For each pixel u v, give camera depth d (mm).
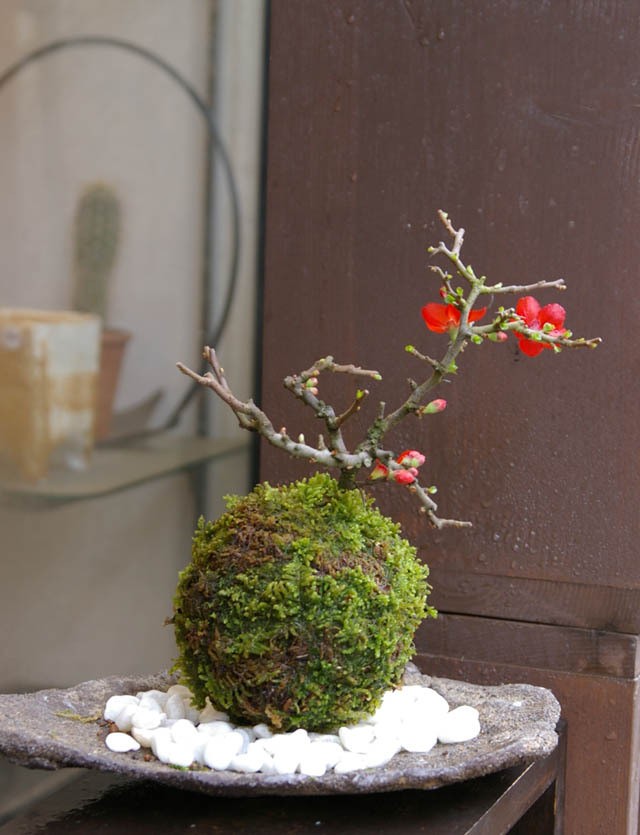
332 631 1063
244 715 1083
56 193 1495
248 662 1067
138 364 1491
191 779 1027
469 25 1207
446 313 1103
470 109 1210
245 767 1050
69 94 1484
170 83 1467
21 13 1479
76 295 1500
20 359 1486
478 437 1225
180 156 1471
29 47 1484
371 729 1091
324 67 1237
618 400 1193
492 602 1233
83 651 1506
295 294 1255
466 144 1212
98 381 1494
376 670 1078
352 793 1038
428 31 1216
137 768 1035
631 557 1197
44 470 1499
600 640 1208
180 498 1486
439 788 1092
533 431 1214
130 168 1480
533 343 1099
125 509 1499
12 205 1502
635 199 1181
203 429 1480
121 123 1480
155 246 1482
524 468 1218
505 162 1205
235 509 1104
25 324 1484
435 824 1054
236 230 1465
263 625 1066
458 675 1237
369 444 1094
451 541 1237
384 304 1236
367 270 1238
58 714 1124
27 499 1503
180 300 1480
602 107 1185
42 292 1505
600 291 1191
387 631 1073
